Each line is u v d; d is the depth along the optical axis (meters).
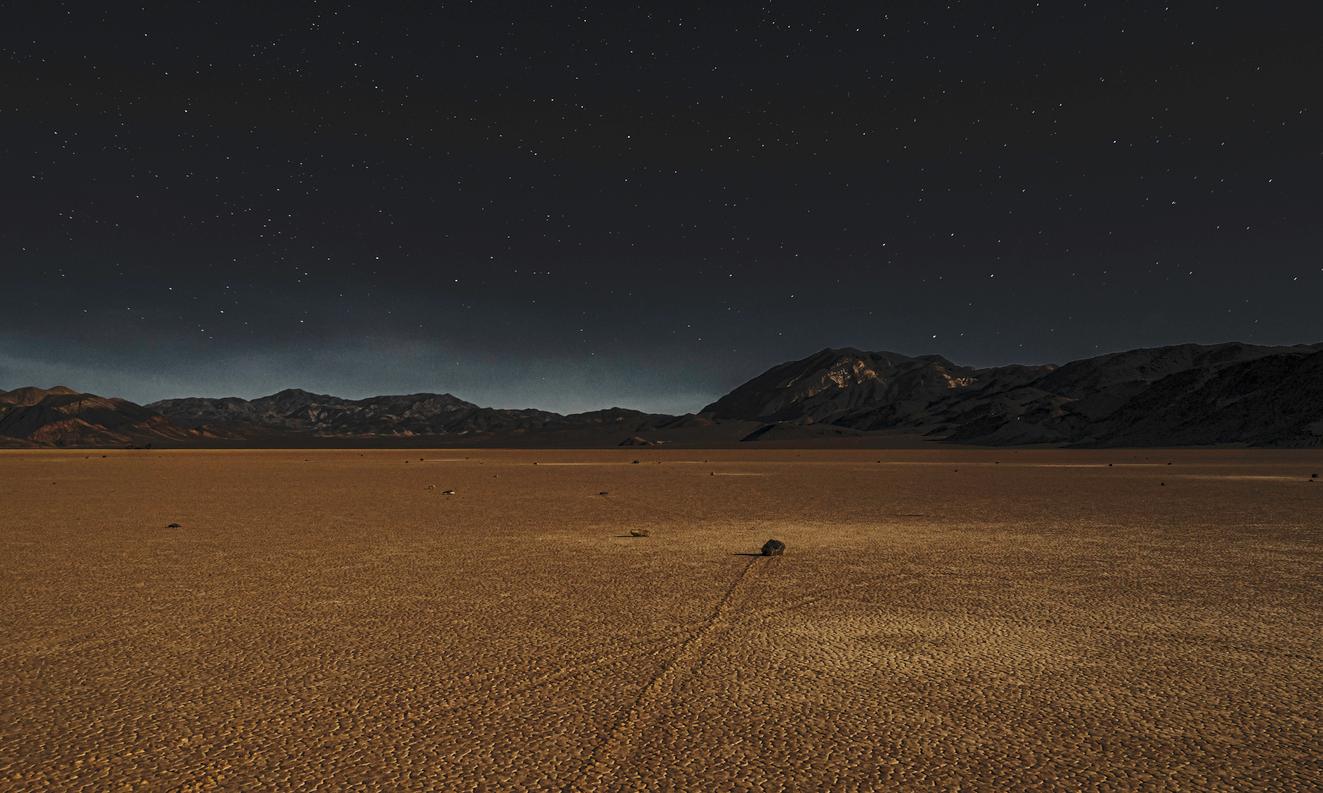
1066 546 18.38
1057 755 6.48
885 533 21.00
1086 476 52.78
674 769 6.21
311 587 13.55
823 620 11.03
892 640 9.96
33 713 7.50
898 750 6.57
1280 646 9.67
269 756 6.48
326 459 112.56
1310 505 28.94
